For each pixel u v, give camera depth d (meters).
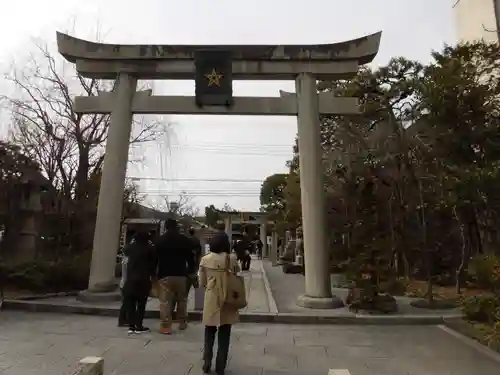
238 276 6.02
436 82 12.52
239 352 7.05
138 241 8.42
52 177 18.53
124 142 12.03
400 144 16.25
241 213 42.97
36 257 15.52
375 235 13.63
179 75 12.55
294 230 29.52
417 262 17.70
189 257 8.64
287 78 12.48
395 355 6.94
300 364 6.41
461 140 11.90
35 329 8.35
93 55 12.26
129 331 8.12
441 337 8.26
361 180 17.83
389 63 17.95
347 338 8.13
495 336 7.47
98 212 11.70
